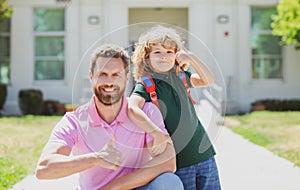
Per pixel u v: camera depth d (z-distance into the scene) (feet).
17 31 40.70
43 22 41.24
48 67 41.27
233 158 17.88
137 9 41.78
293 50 41.29
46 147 6.93
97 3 40.70
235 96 40.68
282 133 23.93
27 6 40.68
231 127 27.35
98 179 7.47
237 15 40.91
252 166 16.26
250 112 38.83
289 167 16.02
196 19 40.40
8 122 29.94
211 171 8.14
